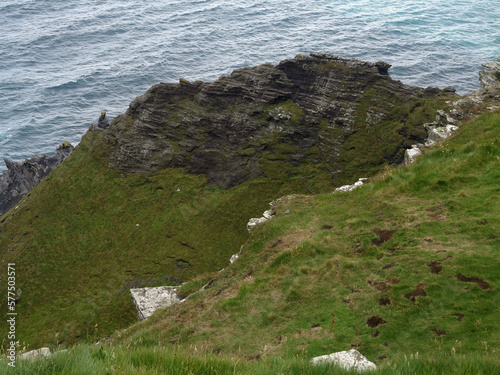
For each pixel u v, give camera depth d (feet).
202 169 240.32
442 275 44.50
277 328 47.09
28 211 240.73
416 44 492.54
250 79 258.57
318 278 53.57
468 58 444.96
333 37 533.14
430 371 23.48
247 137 242.37
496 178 62.80
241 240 204.44
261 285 57.36
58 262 210.59
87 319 177.17
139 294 87.51
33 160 304.71
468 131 88.74
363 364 26.58
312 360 26.78
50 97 429.38
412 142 211.00
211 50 517.96
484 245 48.24
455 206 58.85
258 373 23.18
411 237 55.31
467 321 37.24
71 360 21.81
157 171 245.86
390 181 76.23
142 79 456.45
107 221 227.20
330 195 87.92
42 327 177.47
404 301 42.91
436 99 221.66
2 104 419.95
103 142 268.00
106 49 546.26
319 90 246.68
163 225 217.97
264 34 561.43
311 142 234.79
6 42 580.71
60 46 565.94
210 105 257.55
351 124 228.43
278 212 88.63
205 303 61.26
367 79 238.89
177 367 23.41
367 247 57.00
